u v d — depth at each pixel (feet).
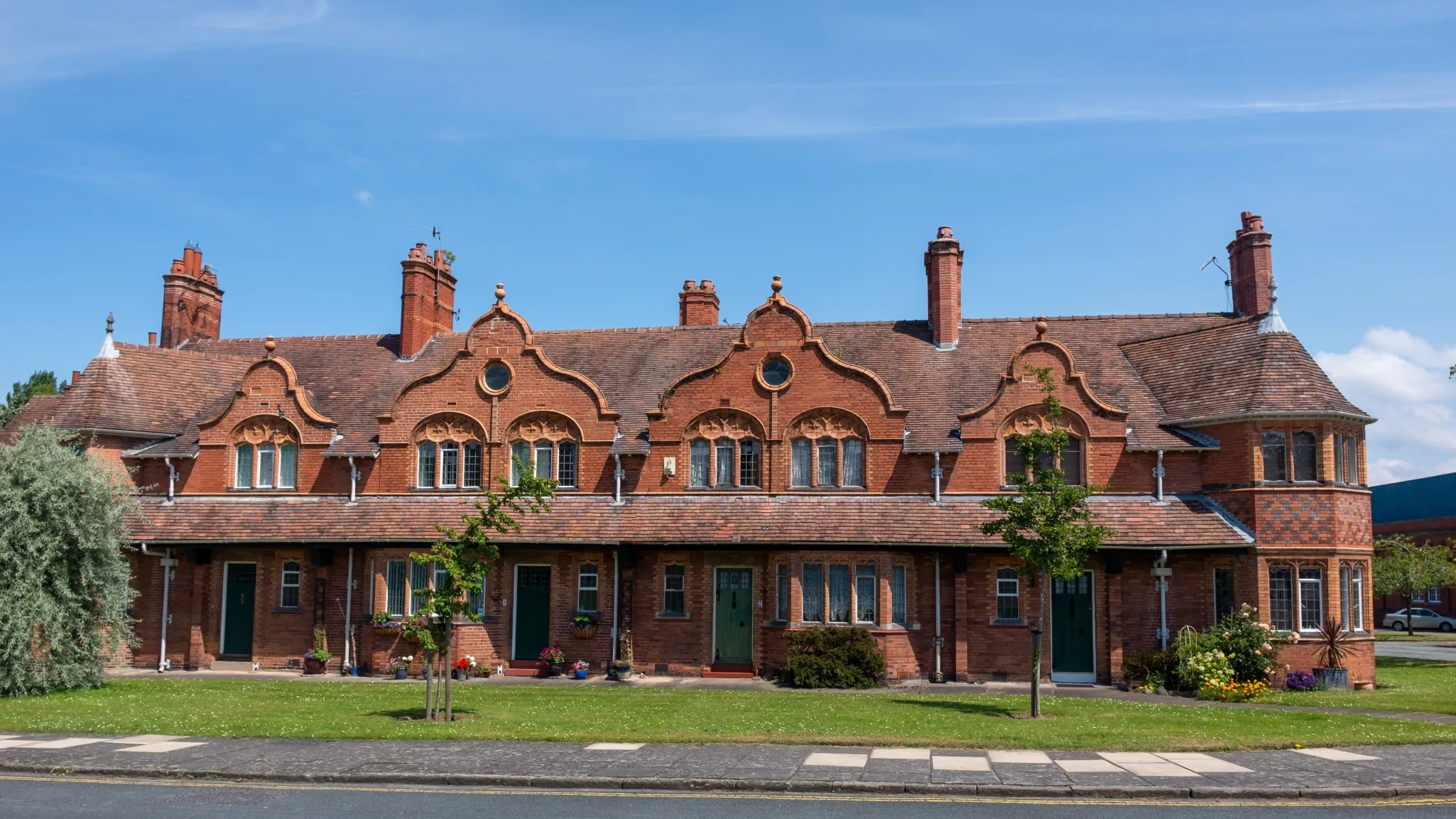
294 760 53.62
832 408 97.71
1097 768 51.47
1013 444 95.71
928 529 92.17
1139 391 101.04
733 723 64.90
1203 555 92.02
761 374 99.45
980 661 93.20
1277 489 89.40
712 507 96.78
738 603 97.71
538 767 51.80
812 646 90.33
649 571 98.12
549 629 99.14
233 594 104.83
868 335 111.75
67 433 89.97
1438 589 218.38
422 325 119.75
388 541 97.35
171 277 126.93
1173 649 87.66
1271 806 45.21
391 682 92.02
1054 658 93.81
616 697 79.61
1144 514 91.61
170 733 61.57
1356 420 91.66
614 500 98.99
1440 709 74.18
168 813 44.27
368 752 55.83
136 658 103.40
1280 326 95.55
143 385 111.14
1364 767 51.57
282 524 101.35
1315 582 89.25
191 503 105.09
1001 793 47.32
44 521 80.84
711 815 43.88
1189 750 56.13
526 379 102.94
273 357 107.45
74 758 54.19
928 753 55.42
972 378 103.76
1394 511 251.80
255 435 106.52
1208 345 99.96
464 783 49.93
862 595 93.40
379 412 108.99
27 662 79.36
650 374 109.60
